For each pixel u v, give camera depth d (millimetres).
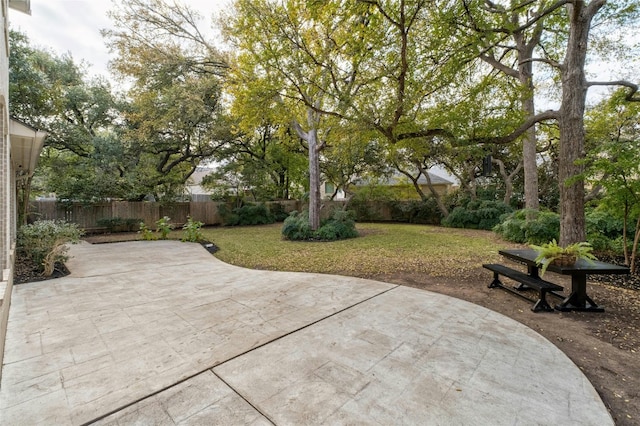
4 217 3734
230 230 14211
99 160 12070
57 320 3355
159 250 8500
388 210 18281
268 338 2908
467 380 2230
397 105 5785
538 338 2943
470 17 5617
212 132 13469
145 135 12070
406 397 2018
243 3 6469
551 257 3654
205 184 16344
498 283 4664
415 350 2688
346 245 9266
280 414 1837
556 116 6195
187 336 2949
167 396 2010
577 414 1870
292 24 5941
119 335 2969
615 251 6547
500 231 10383
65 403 1929
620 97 7051
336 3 5219
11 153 6016
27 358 2508
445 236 11242
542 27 7789
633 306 3838
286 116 8227
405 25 5121
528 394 2068
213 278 5348
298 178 20031
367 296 4277
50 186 11711
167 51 11602
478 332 3082
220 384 2150
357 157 13945
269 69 6305
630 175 5246
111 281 5117
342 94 6105
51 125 11039
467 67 7141
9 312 3578
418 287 4754
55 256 5703
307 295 4324
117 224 12766
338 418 1806
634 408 1952
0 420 1764
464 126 6273
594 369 2422
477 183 16656
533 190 9617
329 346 2748
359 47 5715
